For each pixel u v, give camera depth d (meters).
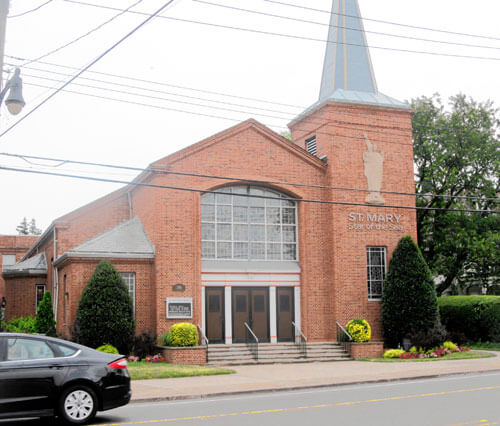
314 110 31.20
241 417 11.87
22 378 10.95
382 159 30.56
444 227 37.56
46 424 11.76
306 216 29.34
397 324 28.28
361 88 32.44
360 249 29.47
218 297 27.59
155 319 26.28
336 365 24.30
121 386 11.72
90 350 11.84
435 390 15.79
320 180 29.91
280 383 17.92
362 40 33.44
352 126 30.31
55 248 30.84
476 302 31.83
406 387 16.80
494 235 35.44
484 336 31.45
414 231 30.64
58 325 29.83
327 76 33.41
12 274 37.25
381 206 30.09
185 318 26.38
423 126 37.22
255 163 28.72
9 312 37.28
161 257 26.45
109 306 24.41
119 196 31.75
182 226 27.03
